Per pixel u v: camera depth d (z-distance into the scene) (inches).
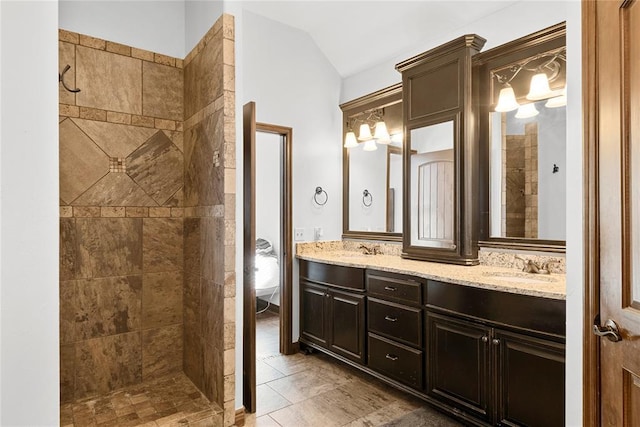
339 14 129.1
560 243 93.6
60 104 90.9
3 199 16.4
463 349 85.6
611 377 43.7
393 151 135.7
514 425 76.3
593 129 47.0
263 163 199.9
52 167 18.1
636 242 38.9
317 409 95.2
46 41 17.8
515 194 101.9
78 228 93.2
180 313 107.8
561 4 94.2
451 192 108.2
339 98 153.6
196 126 99.3
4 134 16.4
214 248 89.7
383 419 90.4
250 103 94.8
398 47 131.6
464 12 111.0
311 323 131.9
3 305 16.4
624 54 40.8
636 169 38.9
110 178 97.5
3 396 16.5
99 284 95.8
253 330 93.4
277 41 134.0
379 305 106.2
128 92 100.3
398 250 131.3
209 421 83.5
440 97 110.2
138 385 99.6
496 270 98.2
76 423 81.3
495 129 105.8
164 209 105.6
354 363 114.2
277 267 185.3
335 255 136.8
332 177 150.0
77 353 92.6
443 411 89.9
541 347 72.6
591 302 47.5
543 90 96.2
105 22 97.1
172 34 107.3
